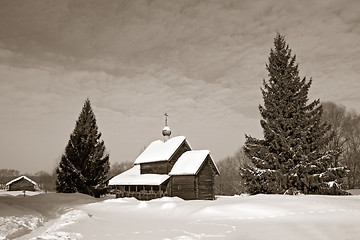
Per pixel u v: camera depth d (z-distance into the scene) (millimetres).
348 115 55875
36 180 127375
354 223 14195
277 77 38438
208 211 20188
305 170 33688
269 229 13594
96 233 13273
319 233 12211
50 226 16578
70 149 48375
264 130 37375
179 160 39719
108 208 27156
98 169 49500
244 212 19406
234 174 95562
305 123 36094
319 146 35594
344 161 53688
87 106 52469
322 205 20719
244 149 38219
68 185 46875
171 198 33531
